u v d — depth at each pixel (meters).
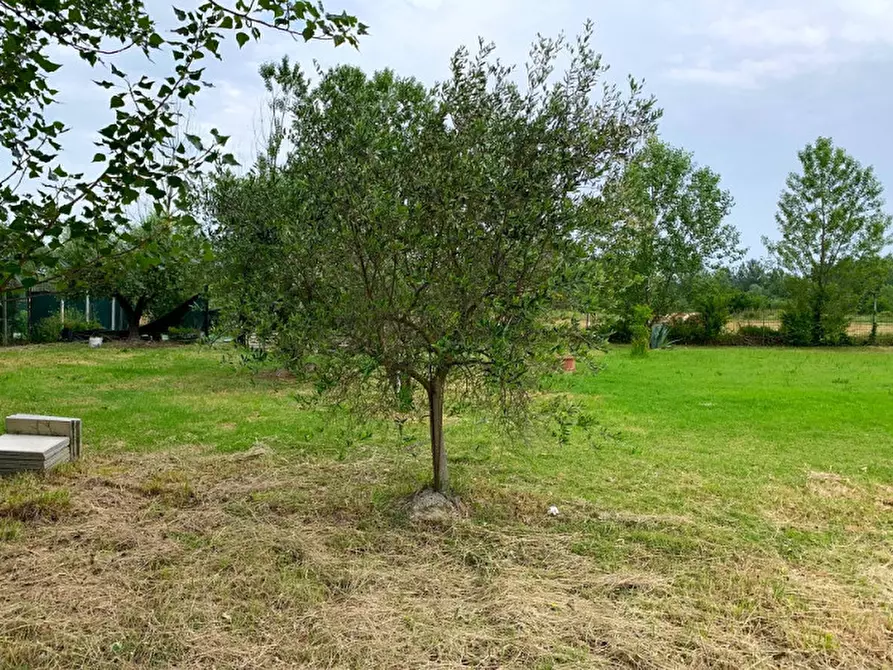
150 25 3.02
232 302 4.34
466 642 3.18
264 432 7.54
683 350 24.03
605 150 4.18
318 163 4.35
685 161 29.14
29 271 2.77
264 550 4.16
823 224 26.88
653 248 27.73
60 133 2.93
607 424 8.49
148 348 18.56
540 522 4.79
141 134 2.62
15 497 4.95
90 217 2.73
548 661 3.02
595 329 4.30
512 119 4.20
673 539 4.45
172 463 6.21
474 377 4.54
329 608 3.50
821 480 6.00
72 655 3.02
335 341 4.20
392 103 4.59
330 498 5.19
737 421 8.81
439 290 4.19
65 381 11.71
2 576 3.79
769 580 3.86
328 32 2.94
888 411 9.63
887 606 3.58
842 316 26.53
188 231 3.21
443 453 5.04
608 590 3.72
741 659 3.04
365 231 4.08
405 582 3.82
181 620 3.32
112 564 3.96
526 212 3.94
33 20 2.89
